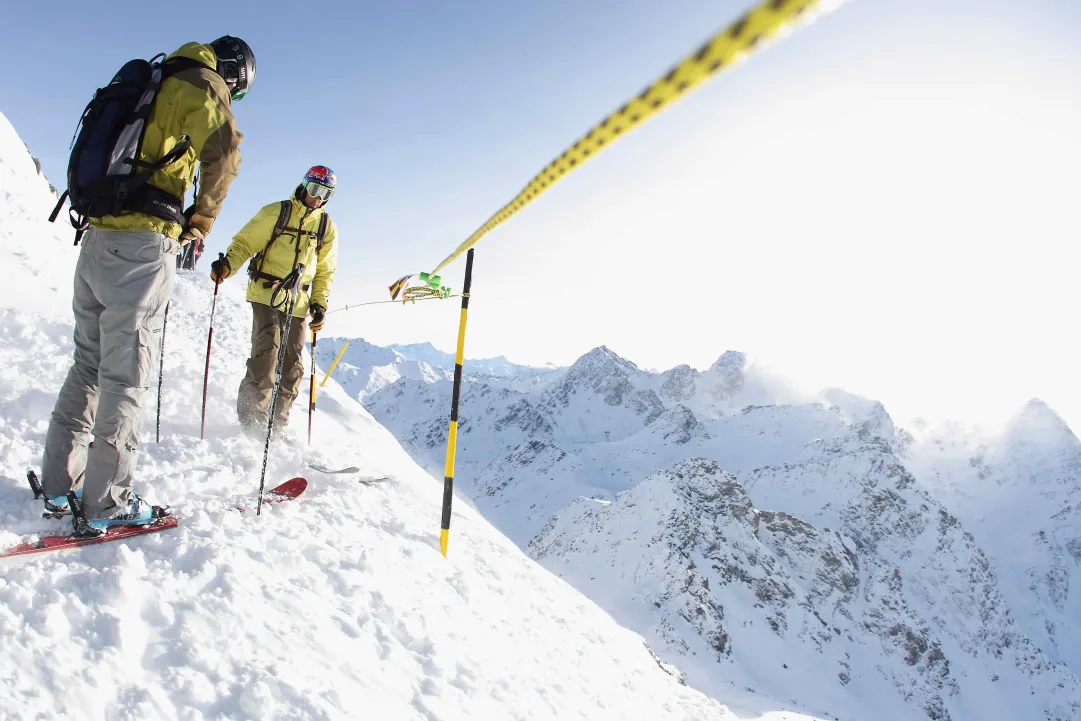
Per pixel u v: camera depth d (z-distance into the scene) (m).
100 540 3.46
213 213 3.54
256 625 3.31
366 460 7.41
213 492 4.95
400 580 4.56
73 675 2.60
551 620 6.02
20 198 12.11
